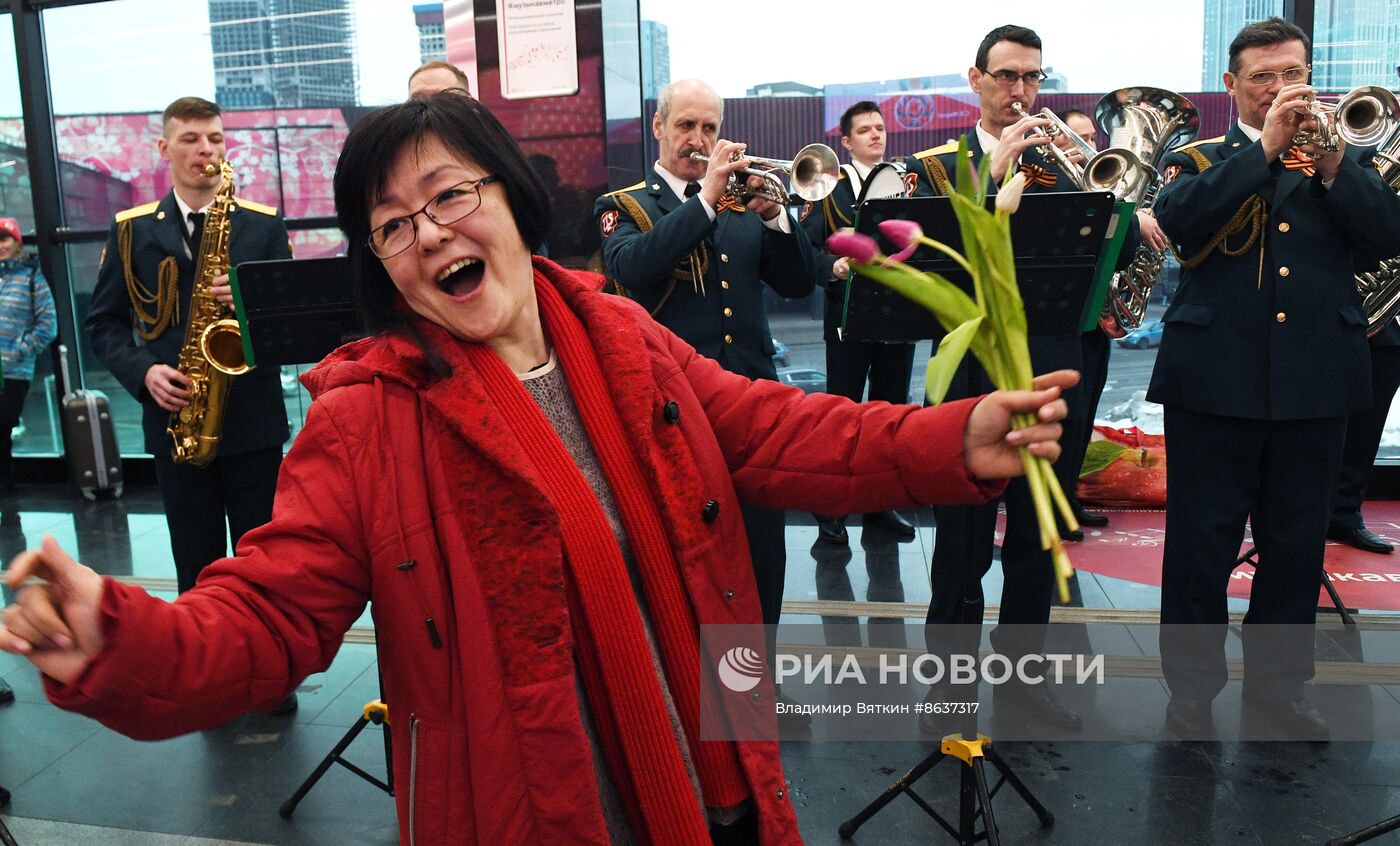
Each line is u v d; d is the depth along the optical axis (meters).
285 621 0.90
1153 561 3.73
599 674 1.02
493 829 0.94
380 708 2.22
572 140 3.91
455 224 0.98
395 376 0.98
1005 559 2.61
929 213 1.90
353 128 1.00
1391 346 3.64
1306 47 2.45
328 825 2.23
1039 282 2.00
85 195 5.30
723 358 2.51
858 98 4.41
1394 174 2.53
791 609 3.38
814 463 1.09
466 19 3.90
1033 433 0.89
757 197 2.43
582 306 1.11
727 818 1.10
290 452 0.98
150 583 3.89
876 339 2.01
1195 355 2.45
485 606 0.95
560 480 1.01
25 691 2.96
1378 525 4.11
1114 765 2.36
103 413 5.09
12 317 5.03
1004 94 2.47
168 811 2.31
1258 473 2.50
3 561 4.25
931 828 2.15
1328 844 2.01
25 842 2.19
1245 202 2.37
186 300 2.83
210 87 5.09
